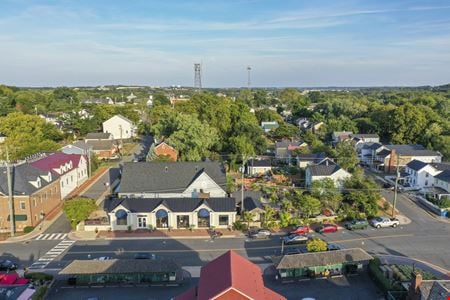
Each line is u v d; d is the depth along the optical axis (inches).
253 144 4185.5
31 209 2226.9
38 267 1727.4
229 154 3782.0
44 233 2159.2
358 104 6806.1
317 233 2156.7
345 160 3292.3
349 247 1962.4
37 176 2369.6
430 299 1174.3
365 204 2404.0
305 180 3117.6
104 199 2731.3
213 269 1127.0
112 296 1488.7
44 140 4151.1
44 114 7037.4
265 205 2444.6
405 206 2672.2
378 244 2006.6
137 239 2073.1
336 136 4950.8
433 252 1910.7
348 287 1557.6
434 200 2684.5
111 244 2001.7
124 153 4500.5
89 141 4416.8
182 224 2237.9
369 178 2962.6
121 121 5546.3
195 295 1134.4
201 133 3572.8
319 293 1509.6
